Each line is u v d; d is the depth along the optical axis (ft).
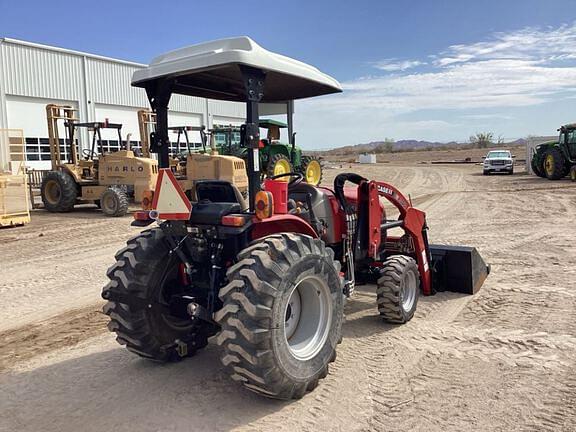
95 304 20.03
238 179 49.26
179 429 10.43
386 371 12.93
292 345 11.60
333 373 12.84
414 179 86.02
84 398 11.94
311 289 11.98
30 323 17.76
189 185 49.26
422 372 12.85
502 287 20.43
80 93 90.84
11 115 80.84
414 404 11.25
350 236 16.53
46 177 52.11
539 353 13.88
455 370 12.94
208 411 11.12
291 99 17.38
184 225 12.14
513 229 34.55
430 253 19.56
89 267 26.43
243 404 11.39
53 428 10.66
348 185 19.69
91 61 92.53
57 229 40.01
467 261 19.45
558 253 26.61
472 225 36.78
